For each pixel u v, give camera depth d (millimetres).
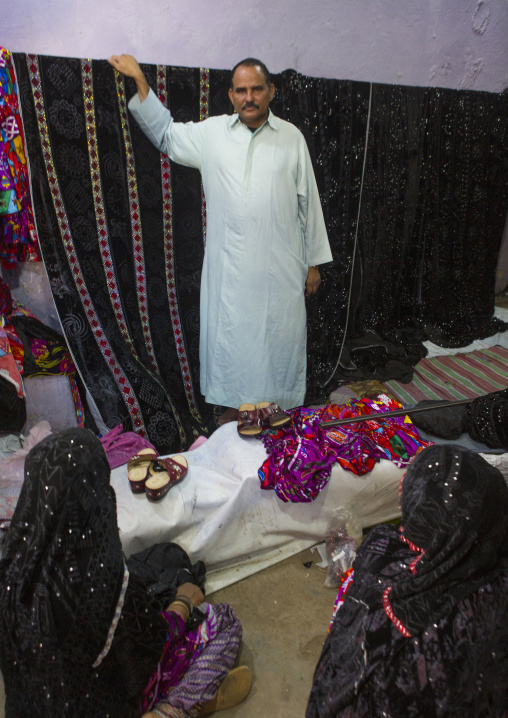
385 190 3109
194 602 1546
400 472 2066
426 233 3404
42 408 2441
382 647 1046
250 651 1698
